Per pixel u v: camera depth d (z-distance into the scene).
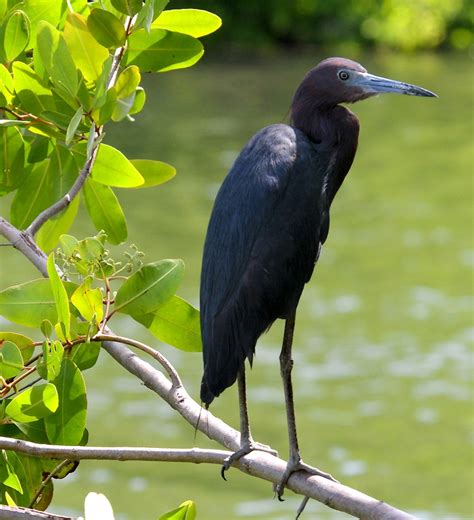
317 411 15.31
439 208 26.56
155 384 4.73
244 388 4.88
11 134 5.38
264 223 4.95
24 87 4.96
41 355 4.55
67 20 4.77
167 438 14.27
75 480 13.37
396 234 24.53
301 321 19.14
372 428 14.71
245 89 39.44
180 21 5.05
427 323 18.94
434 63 46.12
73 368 4.67
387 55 48.16
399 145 33.66
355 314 19.45
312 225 5.06
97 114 4.74
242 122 34.19
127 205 26.52
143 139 32.50
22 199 5.48
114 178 5.15
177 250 22.36
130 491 13.01
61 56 4.71
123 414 15.10
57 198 5.44
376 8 48.25
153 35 5.04
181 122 34.53
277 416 15.15
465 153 32.22
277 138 5.16
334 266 22.36
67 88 4.73
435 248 23.38
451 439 14.29
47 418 4.70
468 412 15.11
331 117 5.49
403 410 15.27
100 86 4.69
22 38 5.07
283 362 5.09
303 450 14.05
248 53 46.97
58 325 4.55
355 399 15.68
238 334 4.88
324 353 17.59
